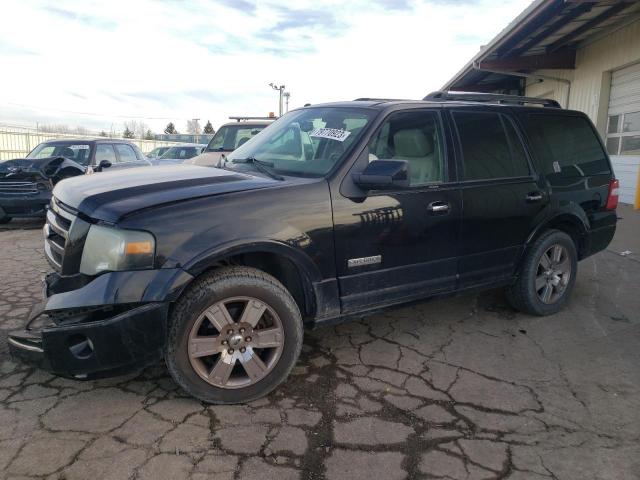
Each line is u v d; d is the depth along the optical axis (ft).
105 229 9.02
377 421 9.40
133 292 8.73
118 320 8.71
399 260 11.64
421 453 8.50
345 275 10.90
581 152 15.74
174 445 8.55
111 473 7.82
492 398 10.29
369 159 11.29
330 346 12.66
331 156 11.34
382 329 13.82
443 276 12.51
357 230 10.87
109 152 35.01
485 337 13.38
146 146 102.73
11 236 25.72
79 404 9.76
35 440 8.59
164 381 10.73
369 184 10.57
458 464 8.25
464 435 9.02
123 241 8.80
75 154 33.22
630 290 17.46
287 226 10.00
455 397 10.30
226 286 9.42
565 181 14.88
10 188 27.35
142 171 11.88
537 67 42.29
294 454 8.39
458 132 12.92
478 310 15.40
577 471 8.14
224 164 12.95
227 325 9.57
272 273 10.94
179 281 8.95
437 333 13.60
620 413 9.81
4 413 9.38
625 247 23.95
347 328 13.85
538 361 12.00
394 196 11.39
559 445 8.79
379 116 11.76
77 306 8.70
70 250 9.48
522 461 8.36
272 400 10.09
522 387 10.76
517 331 13.82
